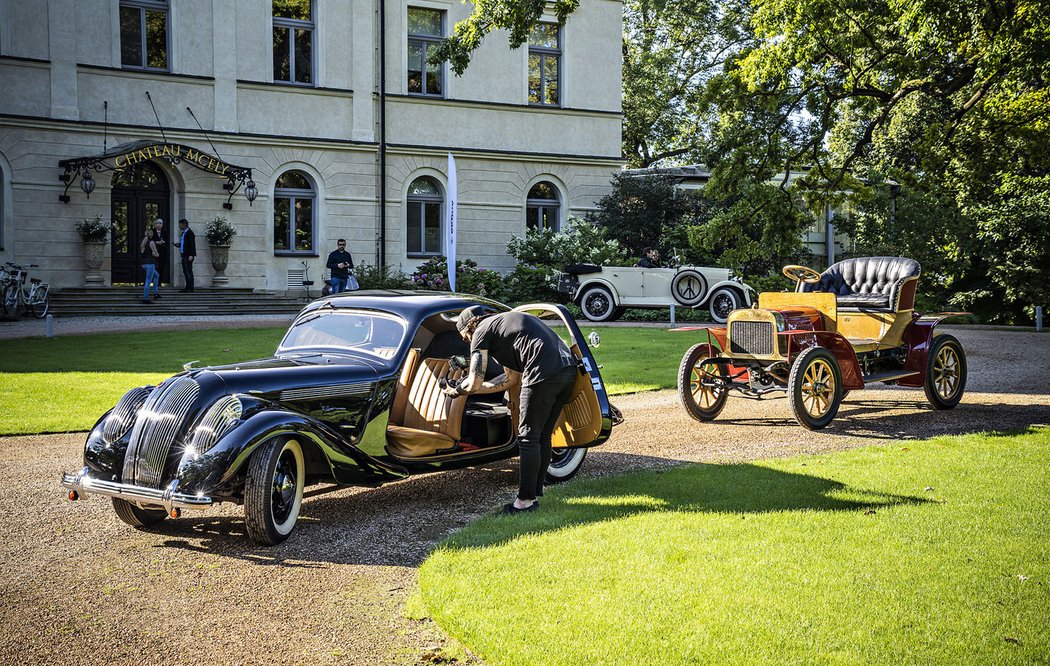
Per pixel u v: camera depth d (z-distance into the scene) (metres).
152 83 23.67
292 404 5.70
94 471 5.43
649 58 39.56
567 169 28.70
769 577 4.60
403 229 26.81
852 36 16.75
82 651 3.92
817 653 3.75
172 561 5.12
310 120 25.53
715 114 39.09
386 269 24.95
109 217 23.36
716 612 4.16
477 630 3.98
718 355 9.70
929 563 4.81
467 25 17.69
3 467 7.30
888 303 9.80
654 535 5.31
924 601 4.30
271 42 25.06
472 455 6.54
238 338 16.09
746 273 27.25
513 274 25.62
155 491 5.16
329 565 5.05
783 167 19.22
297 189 25.61
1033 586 4.48
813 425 8.79
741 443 8.40
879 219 29.86
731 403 10.84
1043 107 17.98
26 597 4.55
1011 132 18.56
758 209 19.34
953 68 18.67
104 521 5.91
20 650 3.92
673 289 21.70
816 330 9.45
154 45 23.95
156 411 5.35
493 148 27.72
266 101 25.03
